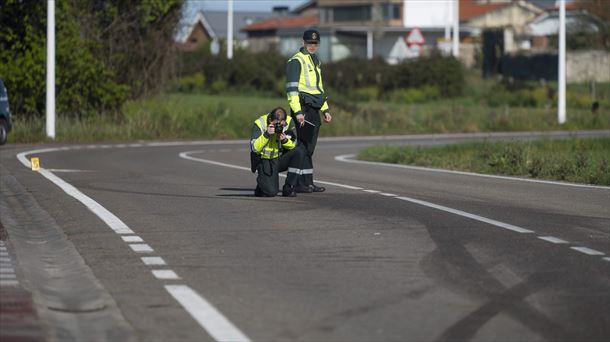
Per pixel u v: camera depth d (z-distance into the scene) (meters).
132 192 45.56
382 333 19.89
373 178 54.38
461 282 24.73
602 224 34.56
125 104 110.44
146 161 68.81
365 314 21.42
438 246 29.89
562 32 120.56
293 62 42.38
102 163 66.06
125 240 31.19
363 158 74.19
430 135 114.62
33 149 82.56
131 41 118.56
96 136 99.94
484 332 19.95
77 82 103.19
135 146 91.12
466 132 119.38
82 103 104.31
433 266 26.78
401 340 19.38
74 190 46.31
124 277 25.42
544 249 29.34
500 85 176.12
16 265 26.78
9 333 19.38
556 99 154.88
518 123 121.00
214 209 38.78
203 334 19.78
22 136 93.50
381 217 36.25
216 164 65.75
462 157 66.62
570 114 127.50
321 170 60.97
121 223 34.94
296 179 43.28
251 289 23.95
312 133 43.12
